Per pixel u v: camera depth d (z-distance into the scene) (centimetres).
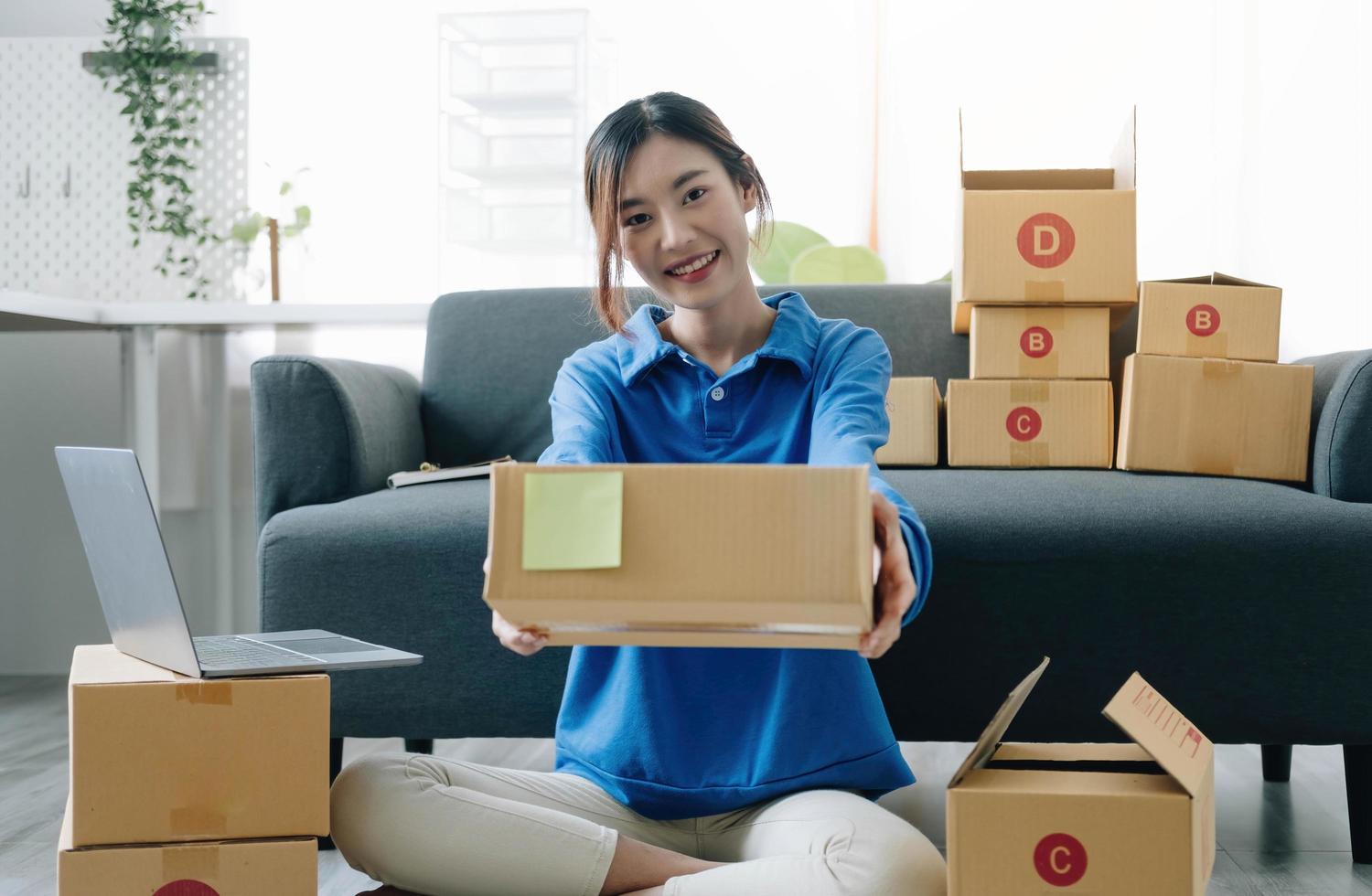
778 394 133
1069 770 111
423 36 354
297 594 173
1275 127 318
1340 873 152
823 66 349
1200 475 187
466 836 113
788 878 107
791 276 308
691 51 353
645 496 85
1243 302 191
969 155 341
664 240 123
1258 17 320
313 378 193
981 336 203
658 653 128
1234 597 160
